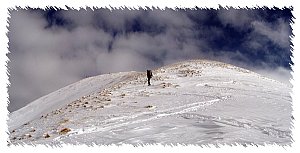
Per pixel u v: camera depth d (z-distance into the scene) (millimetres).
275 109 16125
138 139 11320
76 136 12391
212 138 10953
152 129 12750
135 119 15156
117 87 30766
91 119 16094
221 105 17578
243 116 14438
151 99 21453
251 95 21453
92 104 21469
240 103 18125
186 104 18656
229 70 38375
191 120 14039
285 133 11484
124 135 12055
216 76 32750
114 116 16422
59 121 16922
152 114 16234
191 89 25125
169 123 13617
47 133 13688
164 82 30141
